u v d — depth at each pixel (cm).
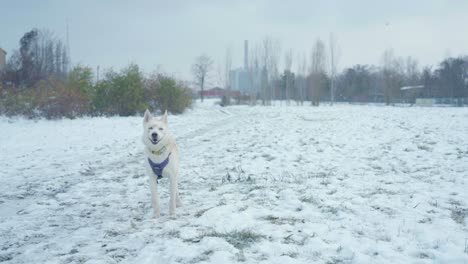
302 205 614
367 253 432
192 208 635
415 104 6022
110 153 1295
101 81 2900
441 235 477
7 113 2319
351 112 3566
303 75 7188
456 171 854
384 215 560
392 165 951
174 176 607
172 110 3438
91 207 672
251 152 1202
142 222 575
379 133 1664
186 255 433
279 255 429
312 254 430
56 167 1058
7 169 1029
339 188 722
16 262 445
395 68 6419
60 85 2575
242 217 560
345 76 8156
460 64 6712
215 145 1423
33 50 5034
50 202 707
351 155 1111
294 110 4219
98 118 2583
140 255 441
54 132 1809
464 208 591
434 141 1355
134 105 2958
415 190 698
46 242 506
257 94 7244
